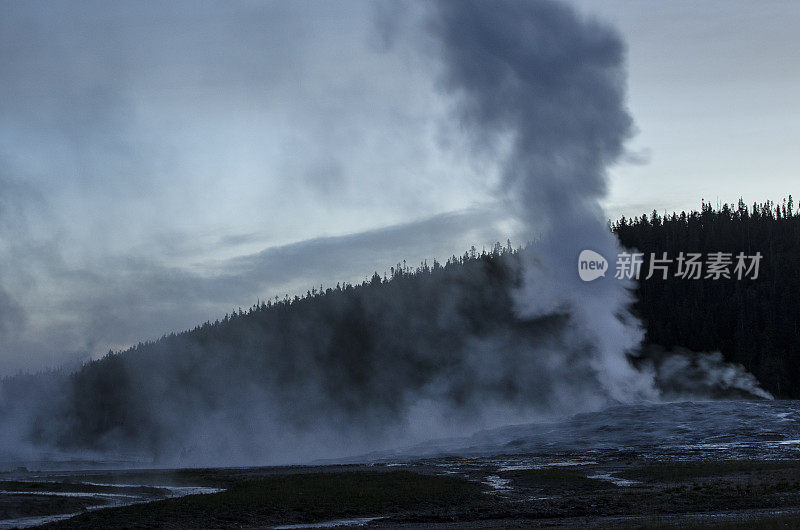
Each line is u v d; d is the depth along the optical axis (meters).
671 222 167.88
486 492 38.62
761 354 116.38
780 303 128.62
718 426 66.81
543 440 68.19
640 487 38.84
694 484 37.84
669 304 133.50
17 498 36.12
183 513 32.09
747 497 33.88
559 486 40.03
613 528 26.27
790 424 66.25
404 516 32.38
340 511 33.78
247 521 31.55
